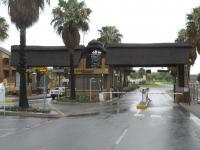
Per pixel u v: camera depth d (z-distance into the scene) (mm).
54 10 47469
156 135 17359
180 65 50438
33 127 21031
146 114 29594
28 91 67062
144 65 51656
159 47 50750
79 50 53594
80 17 47000
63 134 17859
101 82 53438
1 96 31844
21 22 30562
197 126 21250
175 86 51375
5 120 25109
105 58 53250
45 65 53969
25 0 30328
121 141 15469
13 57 55312
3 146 14297
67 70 80688
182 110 33938
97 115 29078
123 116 27891
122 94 69625
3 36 59156
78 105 41656
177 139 16078
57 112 30250
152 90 93000
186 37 66750
